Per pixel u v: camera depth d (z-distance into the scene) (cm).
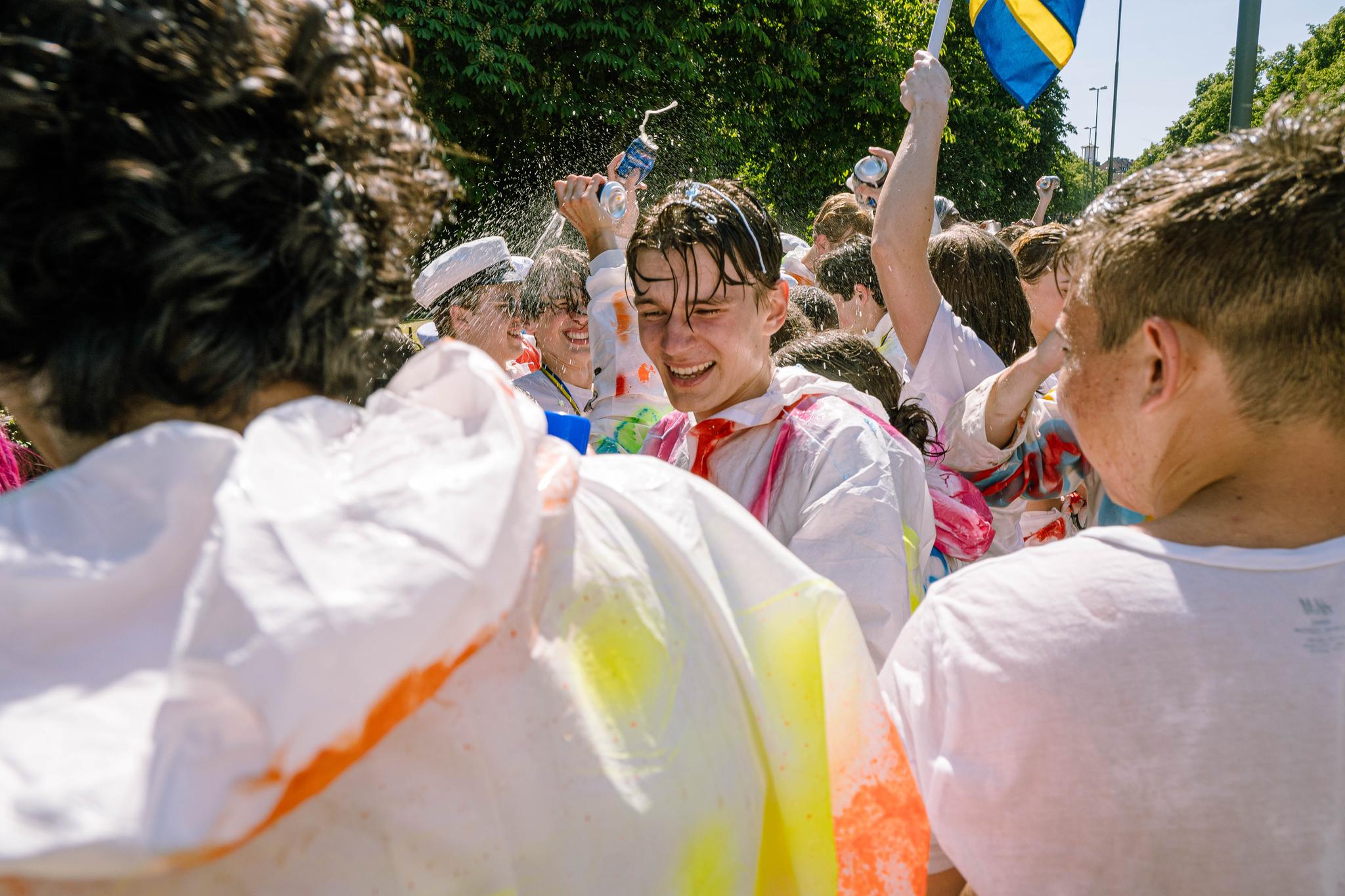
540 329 336
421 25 1216
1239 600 80
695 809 64
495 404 54
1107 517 201
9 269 49
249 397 53
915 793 82
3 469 137
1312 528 83
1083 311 95
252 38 55
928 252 237
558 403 331
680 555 73
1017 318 247
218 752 41
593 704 61
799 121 1706
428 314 338
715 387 160
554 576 63
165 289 49
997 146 2298
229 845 42
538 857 57
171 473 45
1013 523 203
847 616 80
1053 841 81
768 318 167
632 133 1423
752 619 78
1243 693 77
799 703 77
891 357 307
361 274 58
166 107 51
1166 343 86
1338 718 76
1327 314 79
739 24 1570
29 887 44
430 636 45
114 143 49
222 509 44
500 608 49
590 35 1391
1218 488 87
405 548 45
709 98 1598
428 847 53
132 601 44
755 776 73
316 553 44
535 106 1348
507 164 1358
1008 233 447
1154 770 78
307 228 54
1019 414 184
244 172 51
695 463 164
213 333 51
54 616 43
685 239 153
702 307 155
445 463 51
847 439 153
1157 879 78
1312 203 79
